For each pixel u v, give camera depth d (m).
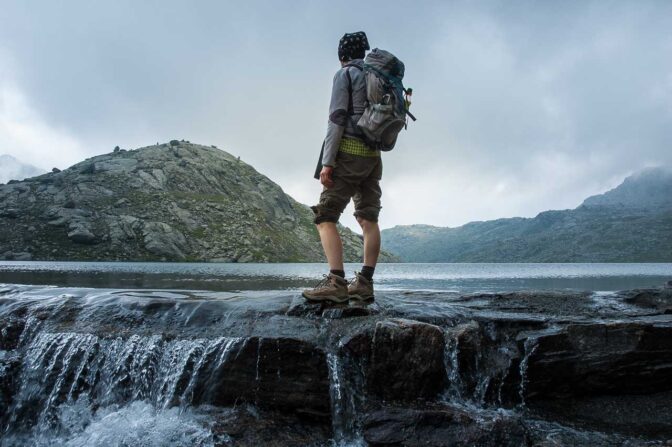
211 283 15.03
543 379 4.24
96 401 4.29
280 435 3.64
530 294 6.40
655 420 3.75
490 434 3.28
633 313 5.29
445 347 4.13
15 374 4.54
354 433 3.67
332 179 4.88
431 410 3.54
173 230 141.25
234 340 4.20
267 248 161.25
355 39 5.12
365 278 5.30
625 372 4.27
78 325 4.95
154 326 4.82
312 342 4.10
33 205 135.00
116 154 190.75
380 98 4.63
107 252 120.56
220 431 3.64
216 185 198.25
